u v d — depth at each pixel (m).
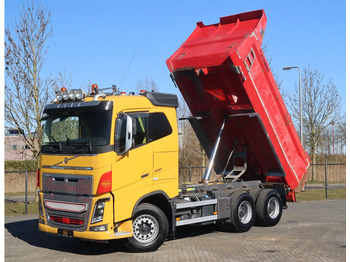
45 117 9.64
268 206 12.25
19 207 17.64
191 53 11.56
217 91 11.66
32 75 17.59
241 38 11.16
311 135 32.88
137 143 9.13
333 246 9.56
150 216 9.37
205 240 10.48
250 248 9.46
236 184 11.91
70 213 8.91
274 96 11.91
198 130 12.84
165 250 9.44
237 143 12.70
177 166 9.89
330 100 32.78
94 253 9.33
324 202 18.61
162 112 9.75
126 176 8.88
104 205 8.62
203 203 10.42
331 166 33.94
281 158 12.49
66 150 9.03
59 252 9.48
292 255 8.76
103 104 8.81
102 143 8.69
